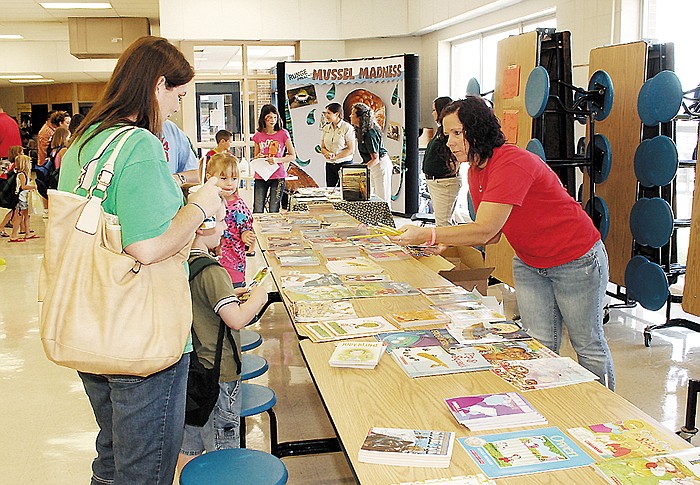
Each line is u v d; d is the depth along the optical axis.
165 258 1.89
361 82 10.10
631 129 5.17
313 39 11.05
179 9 10.55
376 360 2.22
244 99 11.02
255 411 2.64
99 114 1.98
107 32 12.37
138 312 1.82
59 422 3.88
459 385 2.06
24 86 21.84
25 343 5.32
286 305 2.97
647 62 5.04
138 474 1.99
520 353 2.30
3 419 3.93
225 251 4.56
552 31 5.21
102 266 1.79
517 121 5.48
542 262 3.06
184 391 2.04
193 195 1.98
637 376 4.25
